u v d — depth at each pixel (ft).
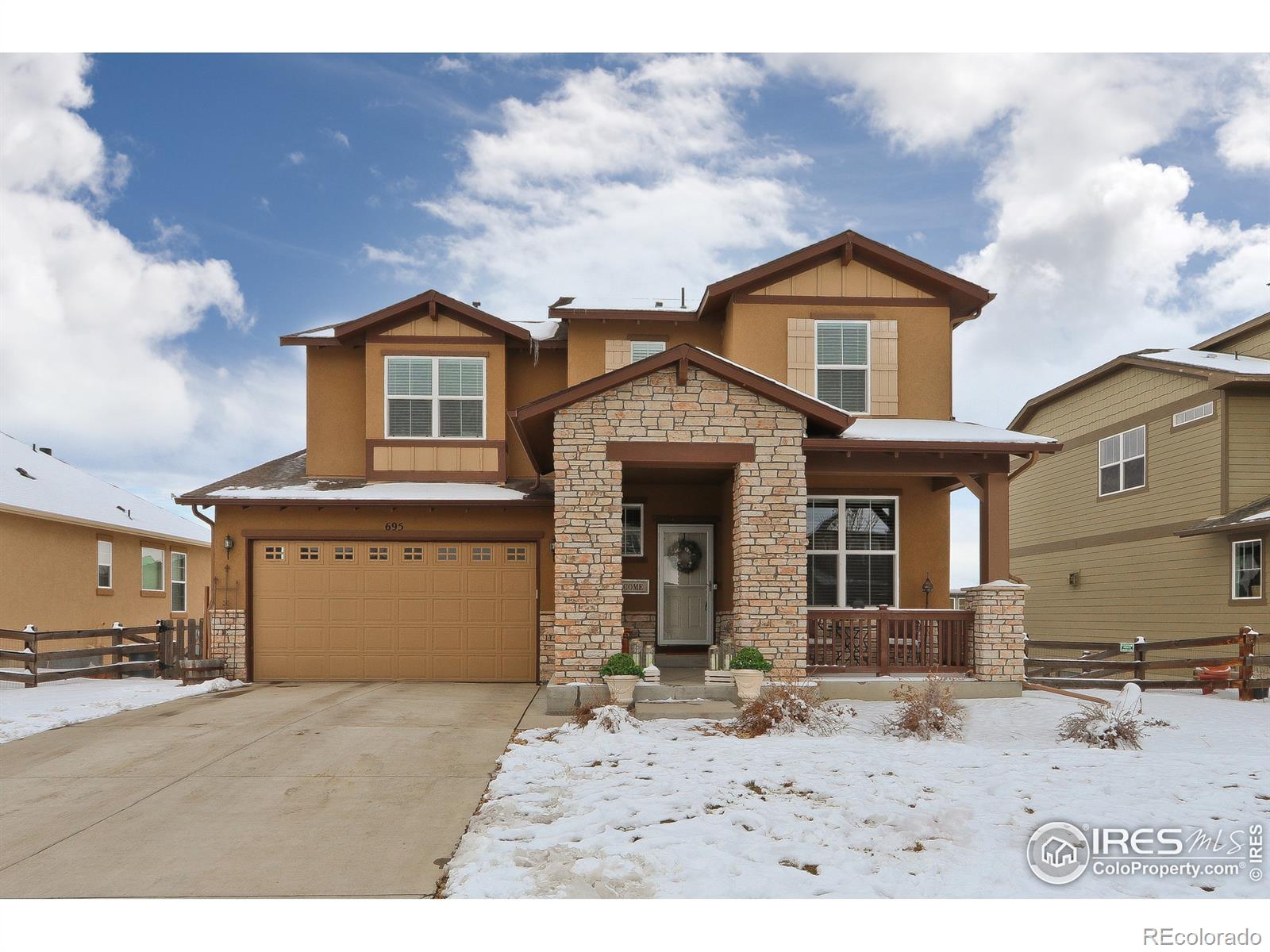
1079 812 20.74
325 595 48.85
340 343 53.57
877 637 40.75
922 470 41.27
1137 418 63.93
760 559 38.60
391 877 17.34
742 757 27.07
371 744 29.66
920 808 21.07
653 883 16.55
